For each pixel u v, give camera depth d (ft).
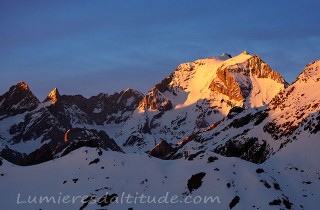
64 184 344.49
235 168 333.42
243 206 296.51
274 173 346.74
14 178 364.58
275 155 395.55
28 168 374.84
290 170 355.77
